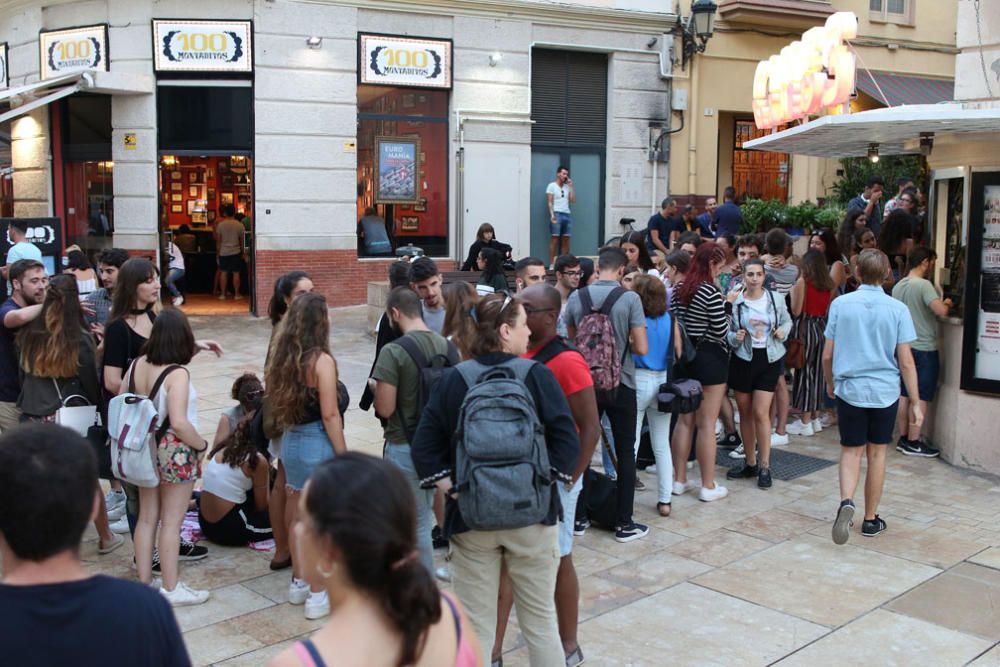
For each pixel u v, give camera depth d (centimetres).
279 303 555
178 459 499
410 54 1580
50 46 1584
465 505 351
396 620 197
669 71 1762
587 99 1745
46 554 205
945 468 791
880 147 923
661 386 639
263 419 543
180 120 1520
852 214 1007
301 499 205
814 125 734
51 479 204
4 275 788
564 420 372
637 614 511
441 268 1648
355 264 1580
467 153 1642
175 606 514
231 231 1708
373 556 193
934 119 665
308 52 1516
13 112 1415
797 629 493
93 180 1597
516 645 478
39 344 538
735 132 1894
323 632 201
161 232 1535
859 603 525
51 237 938
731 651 468
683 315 682
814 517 671
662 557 595
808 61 819
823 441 884
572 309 617
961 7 815
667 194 1800
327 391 489
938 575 565
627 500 620
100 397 566
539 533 368
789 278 894
